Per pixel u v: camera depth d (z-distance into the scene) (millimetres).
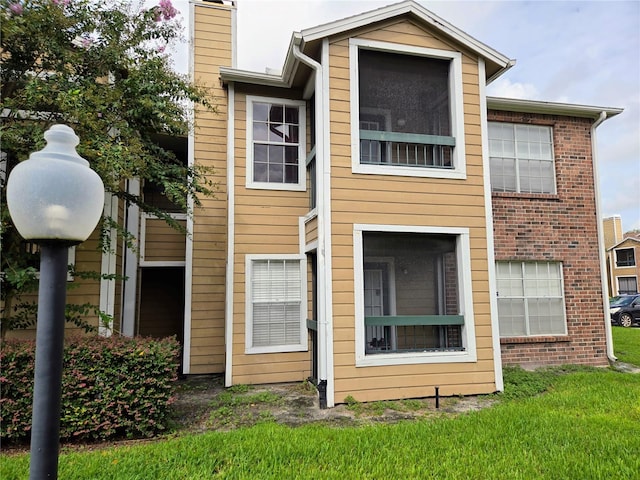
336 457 3818
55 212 2094
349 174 6359
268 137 7844
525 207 8703
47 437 2053
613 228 34500
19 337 6059
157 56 6258
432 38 6906
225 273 8156
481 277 6688
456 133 6859
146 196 10062
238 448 3998
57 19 5508
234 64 8734
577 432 4406
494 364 6523
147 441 4527
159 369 4781
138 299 8578
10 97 5711
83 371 4559
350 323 6086
